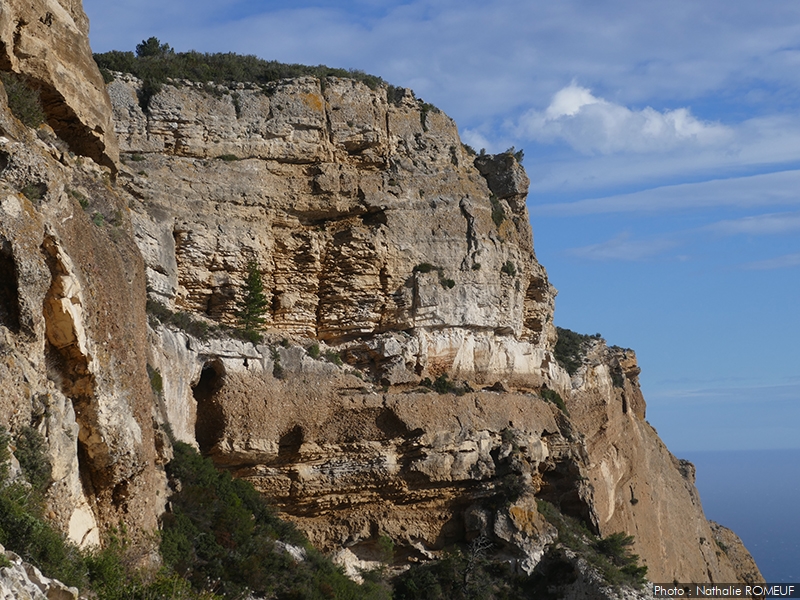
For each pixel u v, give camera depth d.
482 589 47.66
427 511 50.22
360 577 47.22
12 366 23.11
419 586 47.28
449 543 50.31
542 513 52.50
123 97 49.12
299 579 38.88
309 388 48.06
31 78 31.94
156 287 45.44
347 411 48.84
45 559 22.45
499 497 50.88
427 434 49.97
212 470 40.97
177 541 35.47
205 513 38.22
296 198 52.22
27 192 25.41
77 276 26.44
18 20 31.62
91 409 26.52
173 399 42.22
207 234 49.06
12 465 22.58
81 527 25.91
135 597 25.91
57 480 24.28
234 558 37.16
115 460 27.19
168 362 42.22
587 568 48.62
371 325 52.22
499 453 52.12
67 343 25.77
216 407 45.34
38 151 27.83
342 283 52.12
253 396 46.09
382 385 51.34
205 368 45.88
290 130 52.44
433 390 52.28
